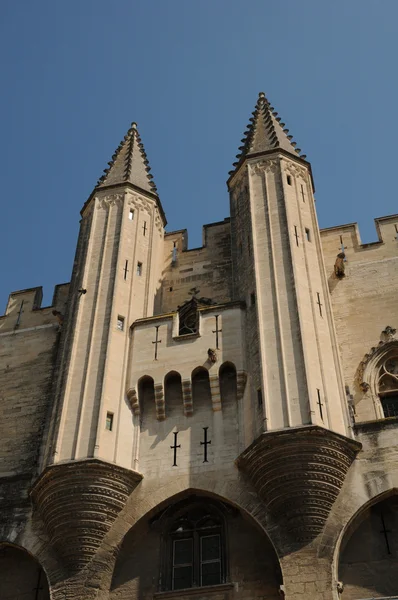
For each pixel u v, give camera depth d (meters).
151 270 31.80
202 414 26.33
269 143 33.41
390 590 21.92
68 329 29.42
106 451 25.11
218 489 23.95
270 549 23.34
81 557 23.48
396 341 28.17
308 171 33.00
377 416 26.52
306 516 22.28
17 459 28.27
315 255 29.44
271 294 27.39
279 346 25.77
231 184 33.88
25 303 34.78
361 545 22.88
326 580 21.12
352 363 28.31
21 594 24.88
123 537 23.88
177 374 27.12
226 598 22.66
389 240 32.25
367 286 30.64
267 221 30.00
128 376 27.41
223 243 34.38
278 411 24.08
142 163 36.69
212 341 27.45
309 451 22.86
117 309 29.19
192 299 31.97
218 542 24.20
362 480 23.08
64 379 27.27
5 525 25.28
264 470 23.06
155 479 24.91
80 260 31.86
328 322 27.30
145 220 33.47
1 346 32.94
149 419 26.67
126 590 23.55
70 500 23.95
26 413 29.77
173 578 23.80
